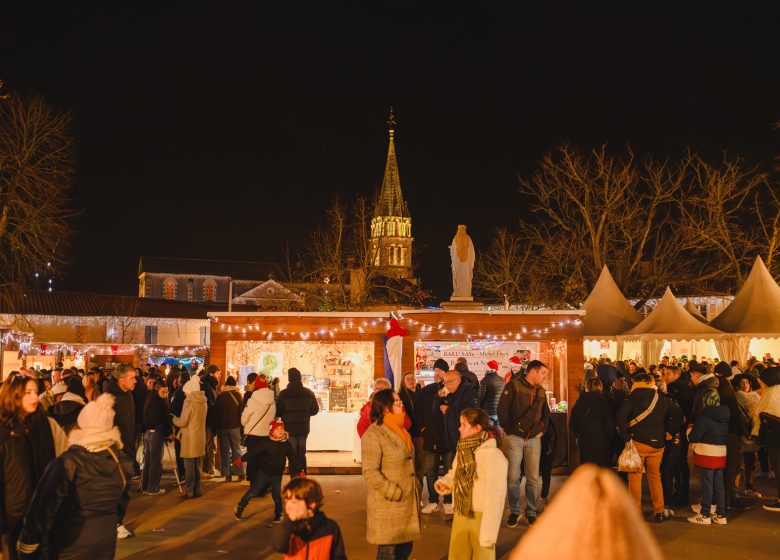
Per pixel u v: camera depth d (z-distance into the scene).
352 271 42.72
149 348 39.19
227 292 91.19
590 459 9.78
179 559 7.77
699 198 29.91
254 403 10.92
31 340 29.48
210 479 13.11
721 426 9.42
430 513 10.13
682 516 9.88
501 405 9.58
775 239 28.34
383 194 102.19
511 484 9.45
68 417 8.38
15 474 5.27
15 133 28.45
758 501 10.99
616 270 31.27
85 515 5.10
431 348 14.20
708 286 32.38
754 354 25.22
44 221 28.52
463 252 15.95
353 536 8.83
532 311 13.97
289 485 4.62
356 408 14.59
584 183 31.55
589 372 15.19
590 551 1.11
